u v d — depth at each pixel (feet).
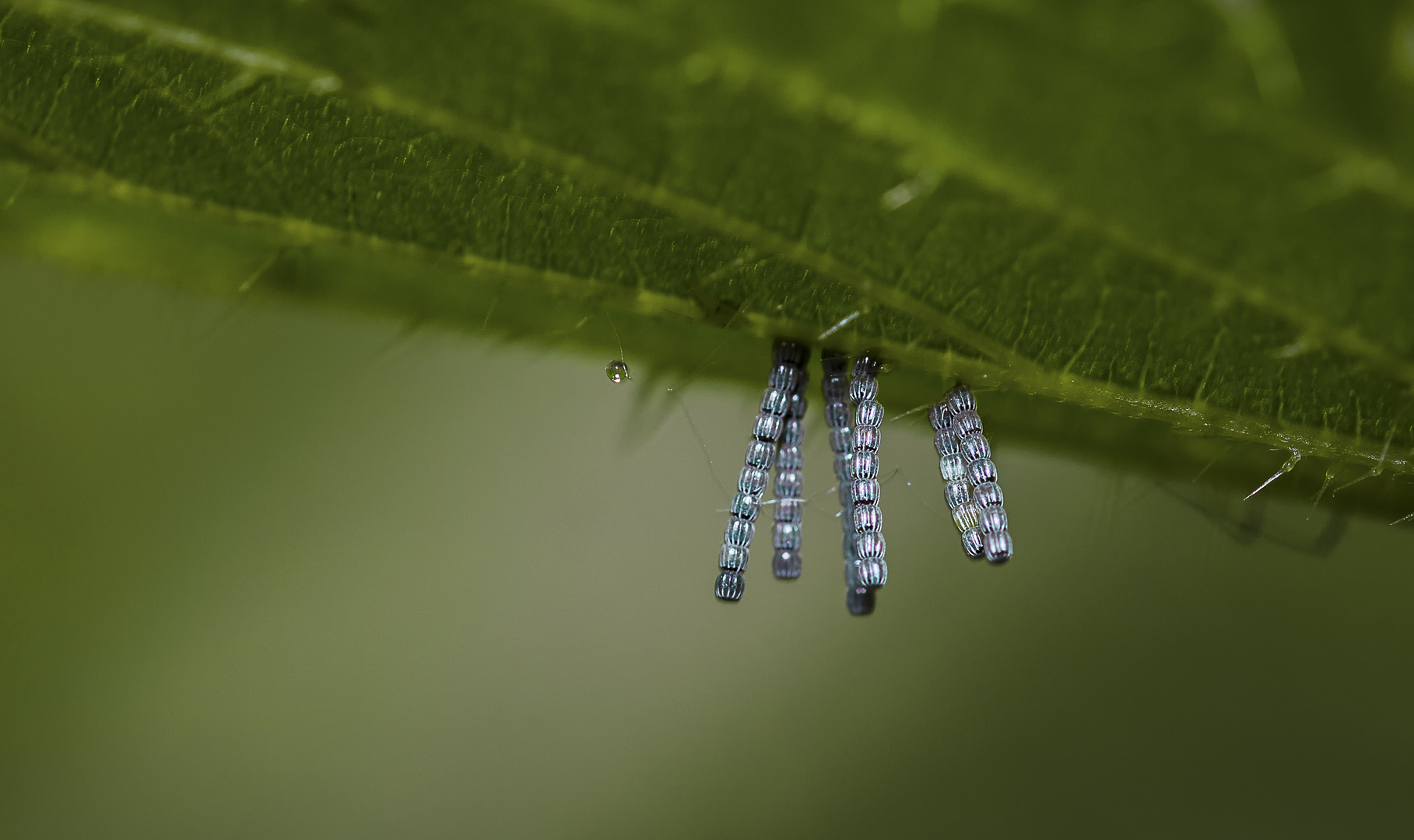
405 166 0.28
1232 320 0.27
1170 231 0.26
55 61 0.27
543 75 0.26
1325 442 0.28
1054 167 0.26
